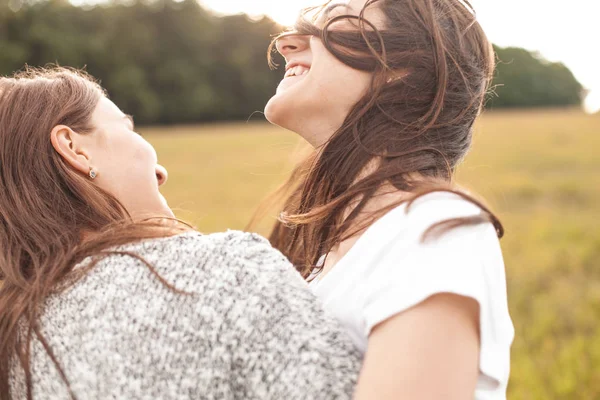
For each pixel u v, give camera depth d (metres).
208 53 50.28
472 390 1.04
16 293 1.22
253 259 1.15
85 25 46.84
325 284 1.26
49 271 1.21
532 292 5.88
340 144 1.43
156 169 1.55
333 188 1.47
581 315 5.00
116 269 1.16
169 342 1.08
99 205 1.34
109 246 1.22
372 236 1.23
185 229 1.31
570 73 50.44
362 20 1.42
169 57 49.44
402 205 1.23
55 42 43.25
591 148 20.88
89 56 45.12
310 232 1.62
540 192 12.98
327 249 1.53
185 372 1.06
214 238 1.18
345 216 1.42
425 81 1.41
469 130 1.51
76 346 1.12
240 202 12.44
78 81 1.47
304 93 1.45
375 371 1.03
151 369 1.07
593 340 4.34
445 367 1.01
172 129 39.88
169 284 1.12
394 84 1.41
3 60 42.00
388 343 1.04
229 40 50.72
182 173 18.33
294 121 1.50
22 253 1.27
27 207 1.29
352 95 1.44
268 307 1.10
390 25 1.43
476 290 1.05
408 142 1.39
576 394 3.54
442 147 1.42
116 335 1.10
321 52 1.46
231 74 50.56
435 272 1.06
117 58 46.44
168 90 48.72
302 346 1.07
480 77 1.51
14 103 1.37
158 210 1.48
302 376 1.05
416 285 1.06
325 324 1.11
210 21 50.81
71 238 1.27
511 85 48.31
